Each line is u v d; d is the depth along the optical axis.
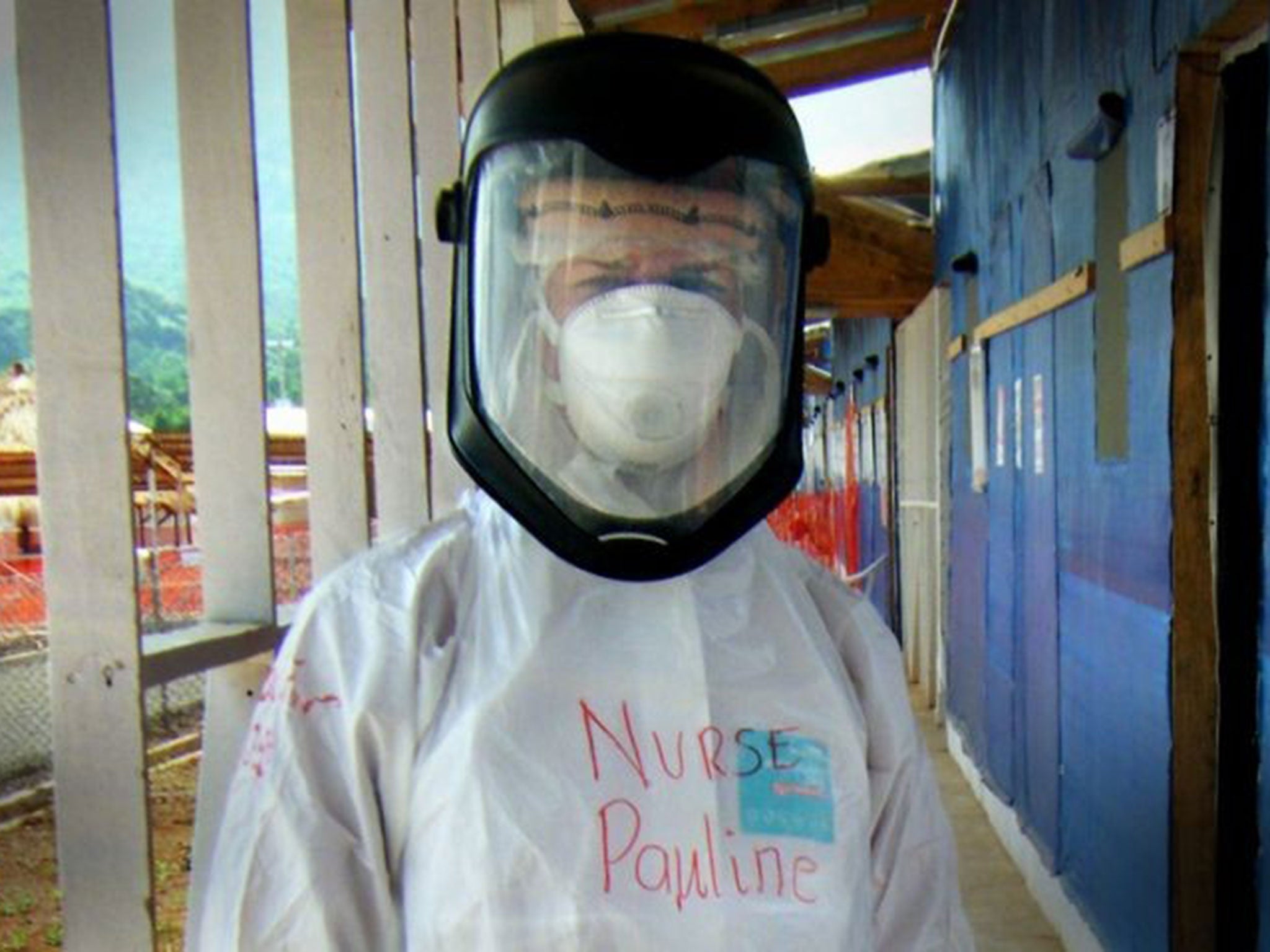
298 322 1.96
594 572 0.91
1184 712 2.34
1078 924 3.12
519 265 0.95
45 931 4.04
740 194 0.97
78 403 1.21
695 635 0.92
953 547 5.45
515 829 0.82
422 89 2.47
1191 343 2.30
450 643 0.90
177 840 4.64
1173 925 2.36
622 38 0.96
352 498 1.94
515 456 0.93
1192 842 2.34
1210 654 2.33
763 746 0.92
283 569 7.05
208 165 1.59
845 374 11.59
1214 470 2.27
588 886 0.82
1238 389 2.24
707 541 0.93
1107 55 2.78
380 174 2.21
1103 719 2.86
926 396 6.59
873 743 1.05
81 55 1.18
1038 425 3.55
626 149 0.91
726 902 0.85
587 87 0.92
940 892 1.07
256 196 1.59
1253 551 2.24
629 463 0.93
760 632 0.97
